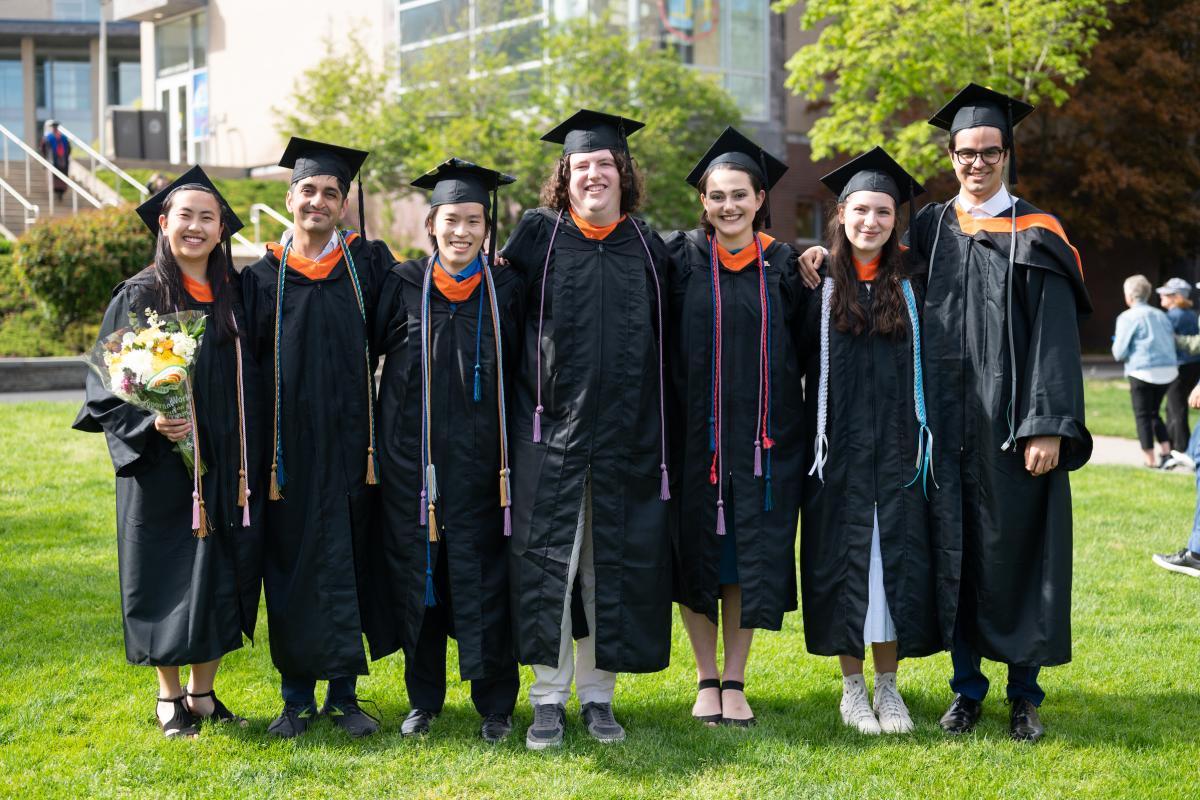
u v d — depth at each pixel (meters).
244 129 22.73
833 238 3.94
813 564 3.90
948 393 3.83
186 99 24.69
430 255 3.89
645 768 3.57
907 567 3.82
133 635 3.62
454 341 3.77
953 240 3.89
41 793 3.34
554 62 15.62
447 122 15.58
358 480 3.79
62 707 3.98
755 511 3.86
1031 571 3.81
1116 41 19.81
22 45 34.31
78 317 13.19
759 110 18.73
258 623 4.98
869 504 3.83
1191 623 5.06
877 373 3.84
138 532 3.64
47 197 18.44
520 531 3.74
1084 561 6.04
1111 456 9.68
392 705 4.12
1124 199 20.61
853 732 3.88
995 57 13.81
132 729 3.81
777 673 4.50
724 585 3.99
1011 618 3.79
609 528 3.73
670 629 3.83
